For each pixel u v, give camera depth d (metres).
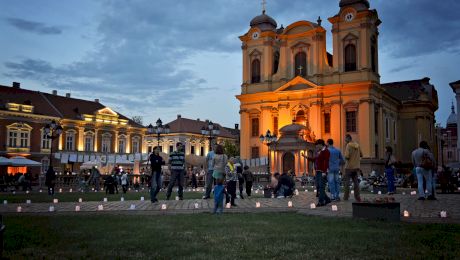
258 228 9.74
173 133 92.31
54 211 14.46
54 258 6.73
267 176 45.16
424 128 68.25
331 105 56.56
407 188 31.98
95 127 72.88
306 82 57.62
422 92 69.44
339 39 56.81
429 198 18.03
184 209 14.97
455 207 14.61
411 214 12.52
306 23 59.28
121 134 76.94
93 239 8.43
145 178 43.34
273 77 61.81
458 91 45.25
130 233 9.10
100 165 51.66
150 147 94.69
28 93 68.44
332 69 57.50
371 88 54.53
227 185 16.62
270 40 62.34
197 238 8.46
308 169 53.16
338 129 55.69
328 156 15.88
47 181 28.27
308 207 15.68
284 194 22.58
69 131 69.25
